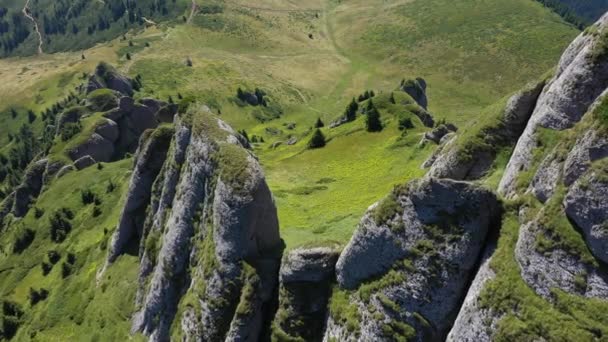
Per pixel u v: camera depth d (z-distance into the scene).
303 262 40.31
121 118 160.62
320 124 126.44
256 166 47.78
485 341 27.73
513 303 27.19
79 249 101.75
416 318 32.75
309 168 87.25
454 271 31.44
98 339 65.62
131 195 75.00
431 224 32.56
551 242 26.86
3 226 150.00
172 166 62.53
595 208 25.20
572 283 25.66
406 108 101.69
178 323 51.69
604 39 30.78
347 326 36.25
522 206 30.20
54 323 77.25
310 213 64.25
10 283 111.69
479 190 31.06
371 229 35.56
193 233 54.38
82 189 129.75
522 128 43.31
